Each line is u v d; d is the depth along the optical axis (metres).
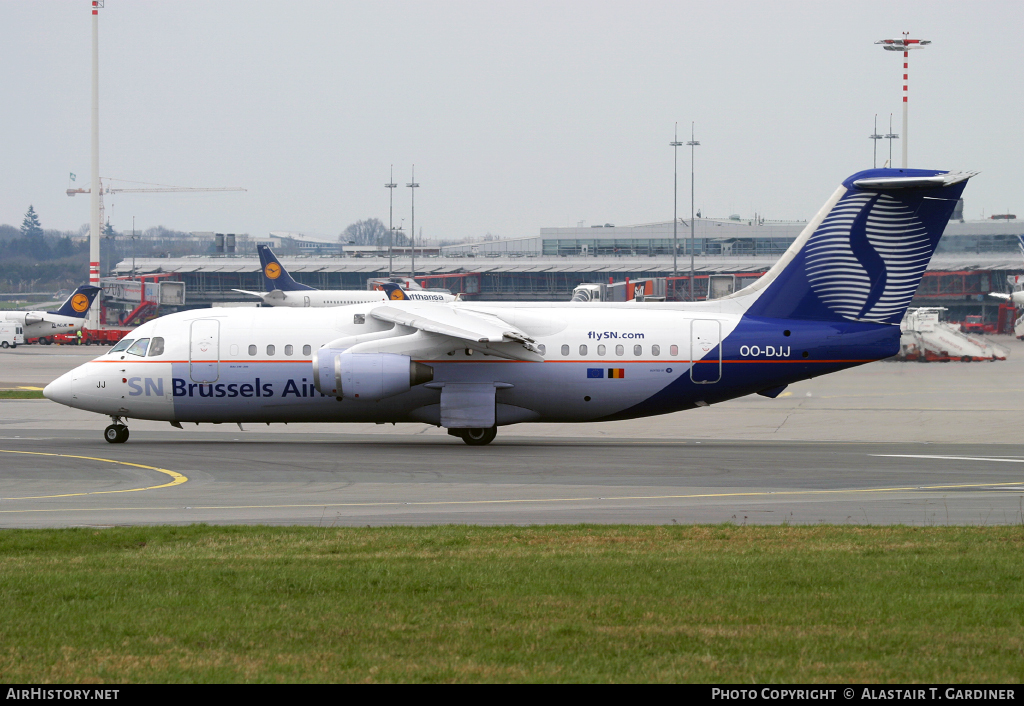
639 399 123.00
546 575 50.66
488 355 120.69
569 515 72.94
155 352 123.38
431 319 118.75
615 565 52.97
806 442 128.88
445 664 36.31
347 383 117.31
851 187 119.94
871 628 40.78
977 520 70.56
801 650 37.81
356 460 105.81
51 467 99.75
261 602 45.41
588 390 122.31
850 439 133.25
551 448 118.88
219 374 122.69
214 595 46.53
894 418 157.62
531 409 123.38
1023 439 132.62
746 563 53.50
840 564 53.31
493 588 47.94
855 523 69.31
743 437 135.88
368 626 41.25
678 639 39.34
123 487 86.88
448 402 120.50
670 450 116.88
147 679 34.62
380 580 49.31
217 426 147.38
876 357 122.25
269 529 64.25
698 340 122.38
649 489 86.06
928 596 46.22
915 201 119.31
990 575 50.62
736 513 73.88
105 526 68.06
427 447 119.69
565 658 37.00
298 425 149.25
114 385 122.44
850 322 122.50
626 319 123.94
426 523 69.44
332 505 77.56
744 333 122.38
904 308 121.50
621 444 125.25
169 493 83.44
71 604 44.84
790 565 53.06
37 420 152.75
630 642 38.91
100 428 142.62
